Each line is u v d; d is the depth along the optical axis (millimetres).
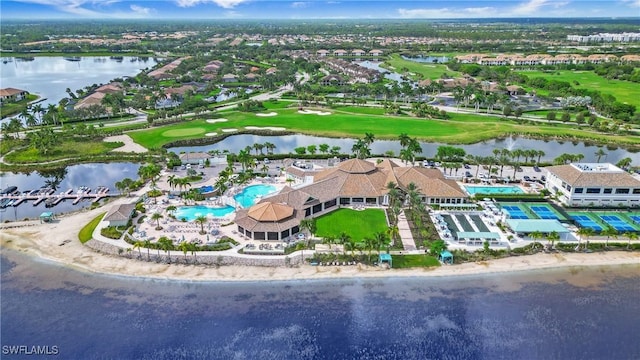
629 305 86125
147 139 191375
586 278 94500
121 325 80625
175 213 121250
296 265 97875
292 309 84750
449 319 82312
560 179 129750
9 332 78750
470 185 141750
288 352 74812
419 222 116625
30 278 93938
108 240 107062
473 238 105625
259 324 80875
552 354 74562
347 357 73938
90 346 75875
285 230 107375
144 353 74438
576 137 198500
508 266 98062
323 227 114312
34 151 176250
